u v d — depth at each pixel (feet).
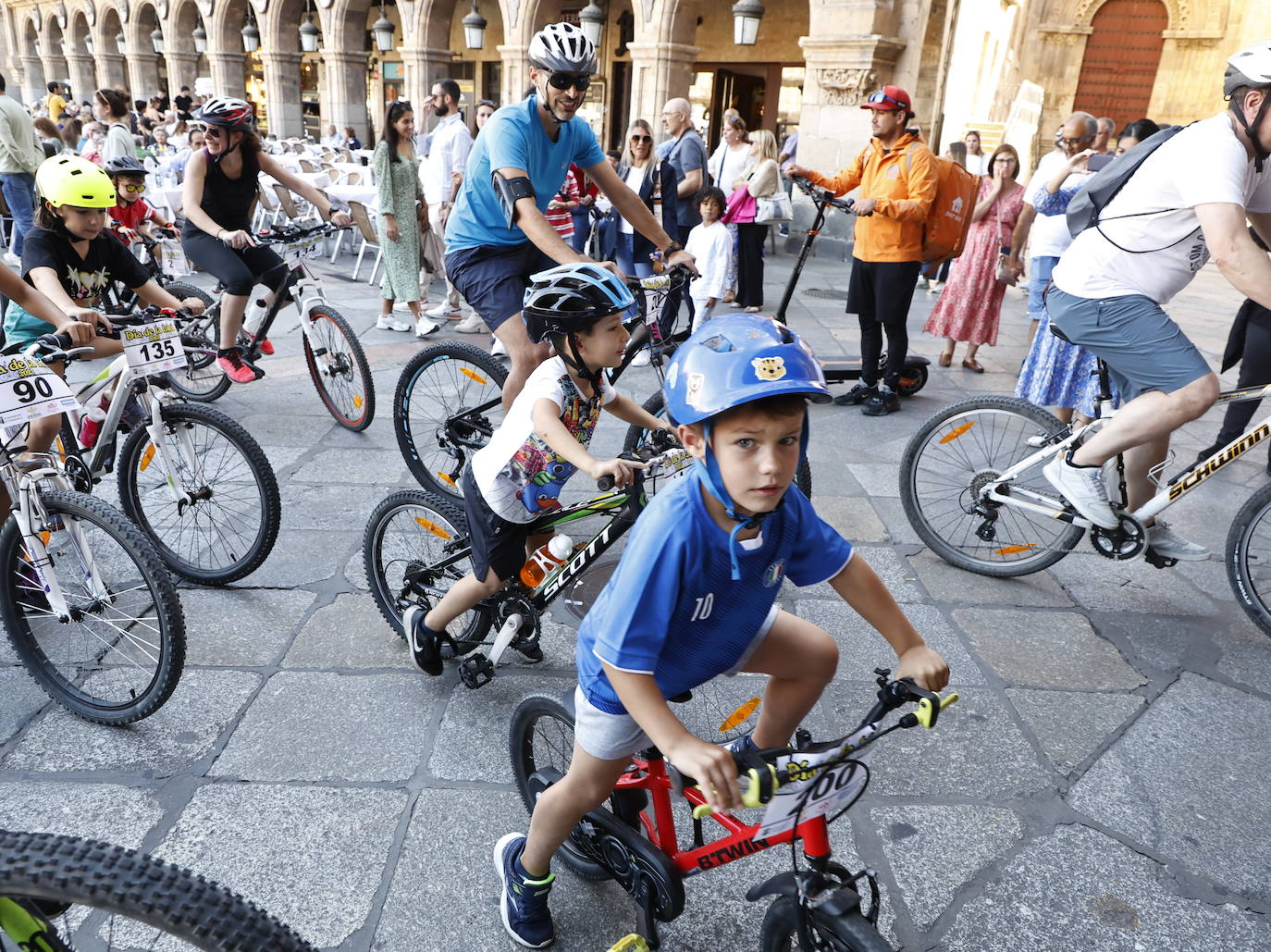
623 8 56.18
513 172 10.60
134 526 8.08
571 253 10.41
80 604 8.72
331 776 7.82
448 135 24.57
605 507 7.56
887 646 10.05
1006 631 10.45
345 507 13.12
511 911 6.19
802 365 3.99
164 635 7.94
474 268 11.78
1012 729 8.71
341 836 7.18
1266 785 8.05
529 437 7.29
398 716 8.64
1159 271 9.64
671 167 23.21
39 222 10.55
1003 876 6.98
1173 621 10.75
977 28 58.34
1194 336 25.89
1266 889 6.92
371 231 28.45
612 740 5.19
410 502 8.96
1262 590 10.75
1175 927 6.57
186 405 10.33
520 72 47.16
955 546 12.22
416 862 6.96
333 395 16.26
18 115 25.40
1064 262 10.43
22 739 8.22
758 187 25.77
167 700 8.76
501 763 8.05
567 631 10.15
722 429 4.11
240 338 16.33
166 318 9.82
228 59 67.36
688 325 18.01
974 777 8.05
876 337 17.90
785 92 53.21
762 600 4.93
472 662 8.61
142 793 7.57
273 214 32.86
